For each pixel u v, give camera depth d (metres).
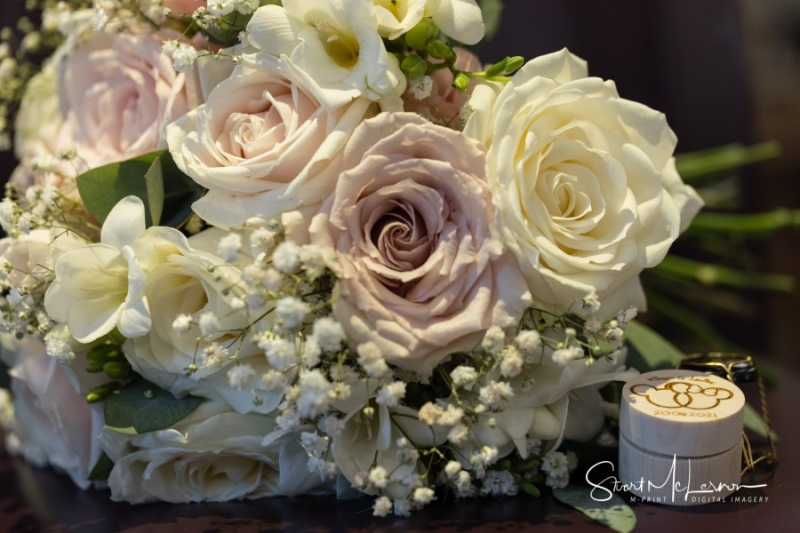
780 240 1.14
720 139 1.01
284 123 0.68
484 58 0.98
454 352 0.66
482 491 0.69
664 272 0.96
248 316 0.67
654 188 0.68
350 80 0.67
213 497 0.71
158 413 0.70
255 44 0.68
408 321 0.65
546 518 0.67
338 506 0.70
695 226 0.97
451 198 0.67
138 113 0.76
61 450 0.76
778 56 1.13
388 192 0.66
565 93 0.67
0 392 0.82
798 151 1.13
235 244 0.65
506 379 0.68
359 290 0.65
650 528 0.65
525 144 0.67
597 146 0.69
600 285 0.67
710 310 1.07
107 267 0.69
